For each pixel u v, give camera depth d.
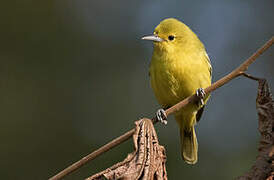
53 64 16.14
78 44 16.73
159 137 13.97
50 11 17.03
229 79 6.22
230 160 13.82
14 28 16.50
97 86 15.93
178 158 13.38
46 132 14.64
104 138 14.74
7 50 16.16
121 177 5.03
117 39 17.14
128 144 12.86
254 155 13.91
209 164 13.72
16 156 13.86
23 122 14.73
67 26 16.95
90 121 15.11
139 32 17.33
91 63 16.39
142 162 5.18
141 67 16.59
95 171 12.66
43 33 16.64
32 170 13.62
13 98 15.18
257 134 14.79
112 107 15.52
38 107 15.14
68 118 15.09
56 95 15.54
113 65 16.53
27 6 16.86
